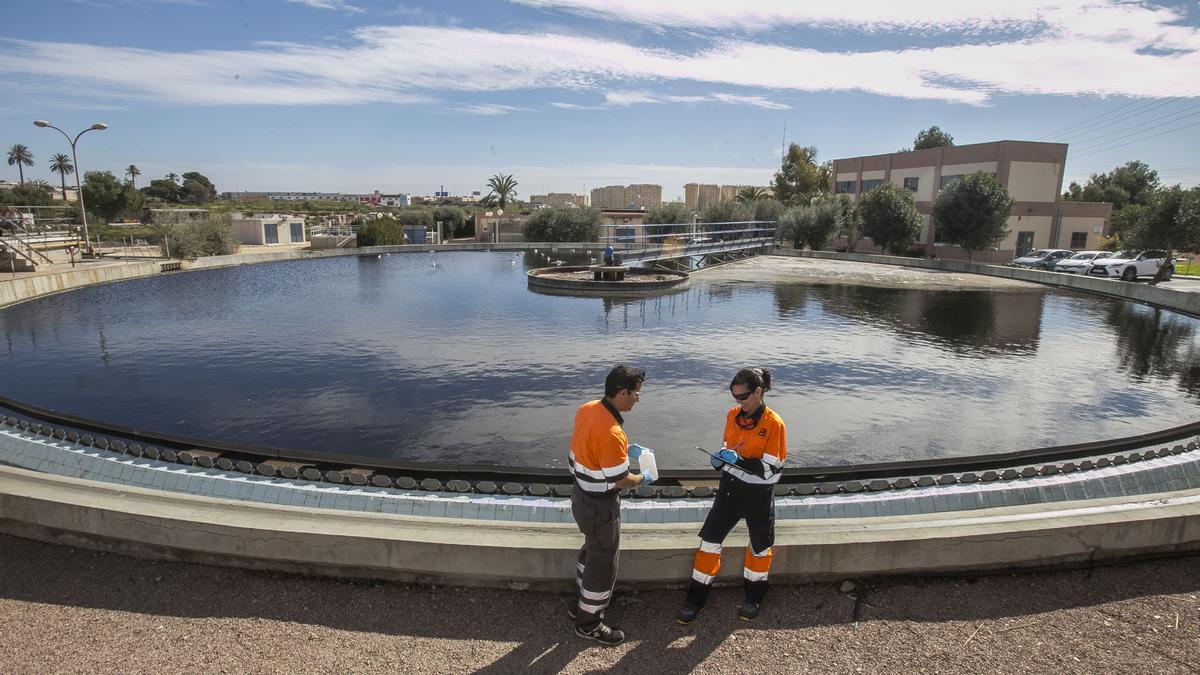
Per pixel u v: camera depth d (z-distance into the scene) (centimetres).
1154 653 268
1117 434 711
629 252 2195
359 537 308
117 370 904
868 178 4578
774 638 280
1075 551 329
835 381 904
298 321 1317
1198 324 1442
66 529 341
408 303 1608
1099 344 1200
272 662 258
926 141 7006
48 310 1451
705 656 268
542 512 383
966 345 1169
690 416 734
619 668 260
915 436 692
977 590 314
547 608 299
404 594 307
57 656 260
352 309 1495
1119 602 303
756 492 283
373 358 990
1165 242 2595
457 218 5866
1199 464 470
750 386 280
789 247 4178
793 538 318
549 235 4181
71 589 307
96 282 1952
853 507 403
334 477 437
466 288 1939
